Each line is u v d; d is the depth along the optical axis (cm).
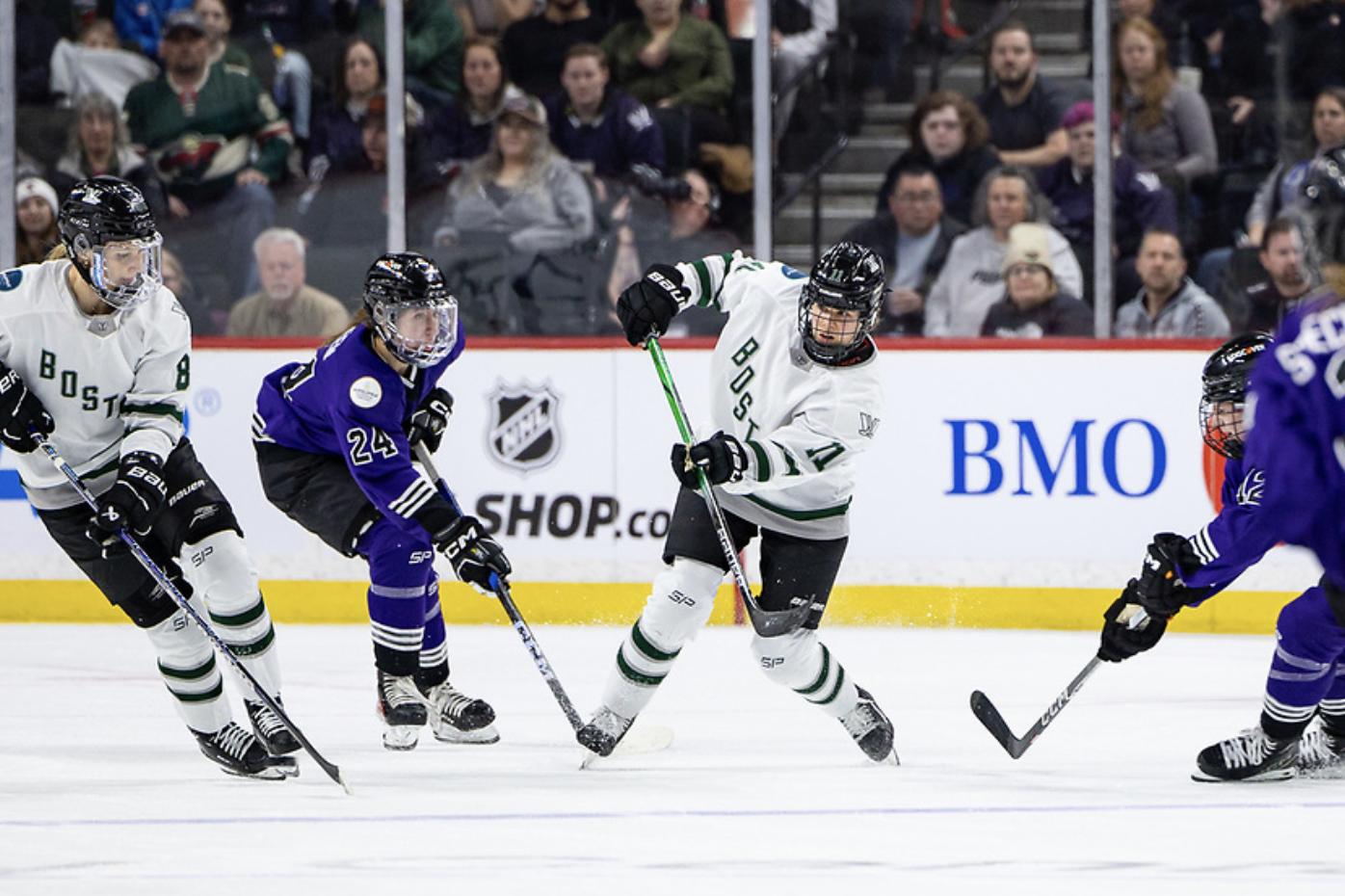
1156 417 1808
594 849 811
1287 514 660
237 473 1902
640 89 2027
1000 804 936
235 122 2064
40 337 991
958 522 1839
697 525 1055
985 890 725
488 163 2047
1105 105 1964
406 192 2058
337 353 1084
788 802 945
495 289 2064
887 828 866
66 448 1023
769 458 1011
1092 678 1486
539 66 2030
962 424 1836
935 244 2019
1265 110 1972
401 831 855
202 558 1047
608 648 1683
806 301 1002
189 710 1035
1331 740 1034
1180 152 1973
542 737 1206
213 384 1903
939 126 1998
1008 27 1980
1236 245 1981
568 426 1881
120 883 736
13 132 2073
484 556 1047
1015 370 1827
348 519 1145
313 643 1719
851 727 1081
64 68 2067
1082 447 1820
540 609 1891
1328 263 647
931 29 2000
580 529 1881
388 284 1043
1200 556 956
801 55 2023
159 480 988
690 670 1546
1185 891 724
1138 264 1988
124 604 1023
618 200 2044
